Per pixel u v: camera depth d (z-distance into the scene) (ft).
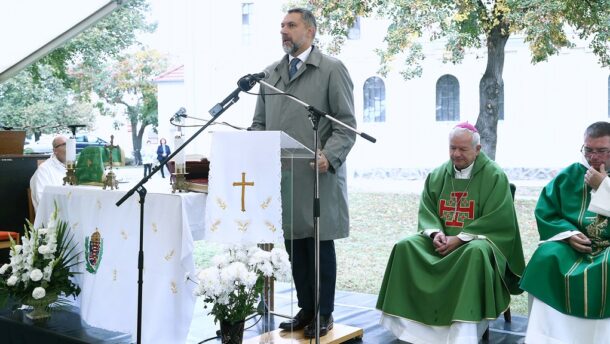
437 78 30.37
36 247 13.69
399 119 31.30
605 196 11.78
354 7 24.36
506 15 21.86
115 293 12.35
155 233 11.64
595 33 21.44
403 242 12.98
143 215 10.70
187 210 11.46
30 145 39.75
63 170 19.86
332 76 12.00
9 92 39.24
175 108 42.09
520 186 27.61
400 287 12.86
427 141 30.91
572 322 11.55
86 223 13.19
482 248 12.00
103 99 43.83
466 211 13.12
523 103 28.02
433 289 12.36
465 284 11.80
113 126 45.32
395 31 24.07
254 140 10.75
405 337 12.72
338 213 12.15
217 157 10.99
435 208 13.65
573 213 12.50
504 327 13.55
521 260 12.88
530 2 21.39
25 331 13.32
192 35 32.58
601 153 12.04
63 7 22.50
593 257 11.75
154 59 45.68
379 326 13.82
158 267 11.53
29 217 20.70
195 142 31.89
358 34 30.68
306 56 12.21
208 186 11.14
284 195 11.47
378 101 31.60
